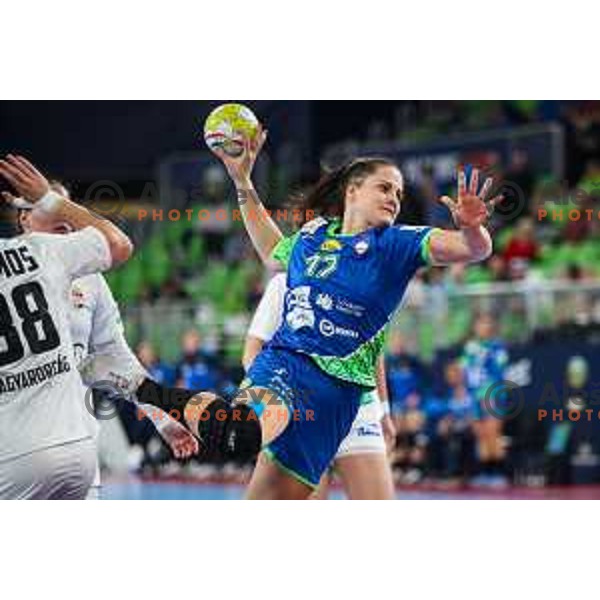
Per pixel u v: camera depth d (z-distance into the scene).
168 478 19.53
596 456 17.28
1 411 7.65
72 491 7.86
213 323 22.27
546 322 18.95
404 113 27.67
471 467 18.11
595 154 24.98
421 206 22.52
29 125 30.05
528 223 22.62
